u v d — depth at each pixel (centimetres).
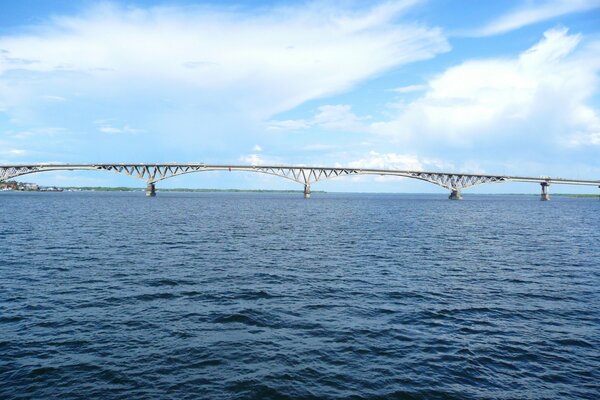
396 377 1125
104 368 1140
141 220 5919
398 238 4184
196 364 1176
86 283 2059
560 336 1441
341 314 1645
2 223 5056
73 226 4822
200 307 1702
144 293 1891
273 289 2017
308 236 4256
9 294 1838
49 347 1274
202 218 6550
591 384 1105
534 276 2411
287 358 1228
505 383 1105
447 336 1426
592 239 4262
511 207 12769
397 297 1908
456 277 2364
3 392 1007
